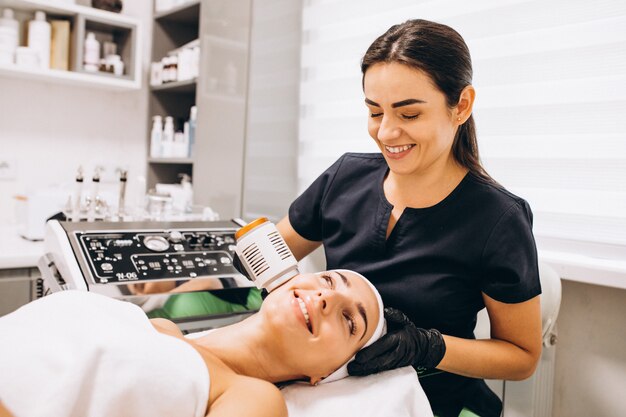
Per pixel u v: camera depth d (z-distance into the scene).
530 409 1.34
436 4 1.75
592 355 1.42
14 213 2.29
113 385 0.68
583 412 1.44
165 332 0.89
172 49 2.69
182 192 2.37
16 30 2.08
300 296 0.94
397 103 0.88
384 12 1.92
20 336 0.73
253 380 0.77
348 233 1.17
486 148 1.62
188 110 2.76
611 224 1.39
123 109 2.58
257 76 2.05
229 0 2.13
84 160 2.47
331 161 2.11
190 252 1.38
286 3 2.16
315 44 2.18
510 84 1.56
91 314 0.80
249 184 2.06
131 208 1.82
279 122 2.16
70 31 2.24
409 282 1.05
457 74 0.90
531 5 1.51
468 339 1.05
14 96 2.26
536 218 1.53
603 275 1.31
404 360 0.93
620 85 1.34
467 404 1.10
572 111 1.43
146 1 2.64
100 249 1.27
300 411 0.87
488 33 1.61
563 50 1.44
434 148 0.93
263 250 0.97
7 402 0.67
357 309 0.96
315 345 0.91
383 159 1.20
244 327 0.97
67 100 2.40
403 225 1.07
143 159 2.66
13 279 1.66
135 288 1.21
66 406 0.65
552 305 1.16
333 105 2.11
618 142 1.35
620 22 1.34
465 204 1.03
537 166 1.52
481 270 1.01
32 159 2.33
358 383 0.93
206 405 0.72
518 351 1.02
